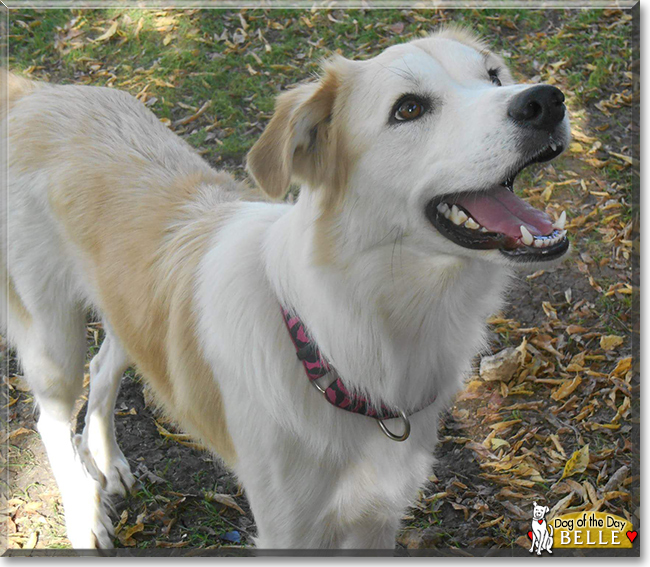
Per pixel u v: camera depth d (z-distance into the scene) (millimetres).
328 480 861
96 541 1030
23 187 1005
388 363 824
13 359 1261
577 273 1302
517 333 1231
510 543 1027
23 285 1021
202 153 1564
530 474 1082
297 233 823
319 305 812
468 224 779
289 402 838
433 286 810
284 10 1952
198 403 914
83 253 997
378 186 796
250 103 1702
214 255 896
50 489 1105
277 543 889
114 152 1005
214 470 1127
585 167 1493
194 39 1885
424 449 899
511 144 751
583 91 1653
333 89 809
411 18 1916
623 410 1128
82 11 2008
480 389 1179
